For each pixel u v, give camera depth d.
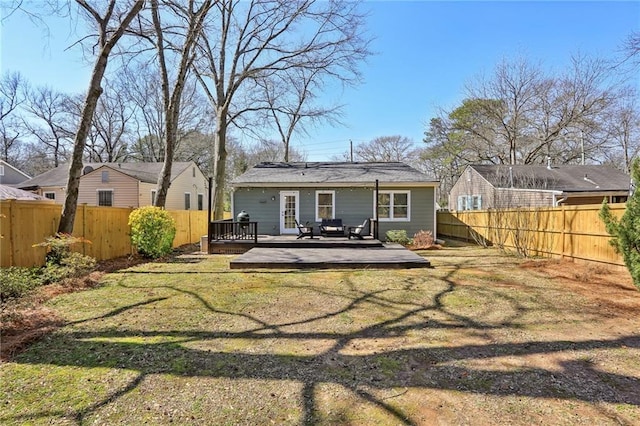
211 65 16.09
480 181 20.81
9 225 6.20
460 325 4.14
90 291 5.79
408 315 4.55
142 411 2.36
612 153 23.48
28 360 3.14
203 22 11.59
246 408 2.41
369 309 4.82
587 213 8.38
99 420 2.25
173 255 10.54
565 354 3.29
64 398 2.51
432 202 14.16
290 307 4.91
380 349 3.44
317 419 2.28
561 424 2.22
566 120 21.77
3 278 4.88
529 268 8.05
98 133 30.64
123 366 3.04
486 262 9.02
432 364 3.10
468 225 14.69
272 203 14.13
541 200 16.19
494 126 24.12
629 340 3.64
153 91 29.31
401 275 7.18
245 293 5.69
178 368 3.01
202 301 5.20
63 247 6.85
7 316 4.09
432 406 2.43
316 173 15.10
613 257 7.59
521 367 3.03
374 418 2.29
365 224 12.59
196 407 2.42
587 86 20.94
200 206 27.22
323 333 3.90
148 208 9.80
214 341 3.64
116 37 8.22
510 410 2.38
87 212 8.33
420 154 34.88
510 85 22.83
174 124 11.59
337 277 6.98
